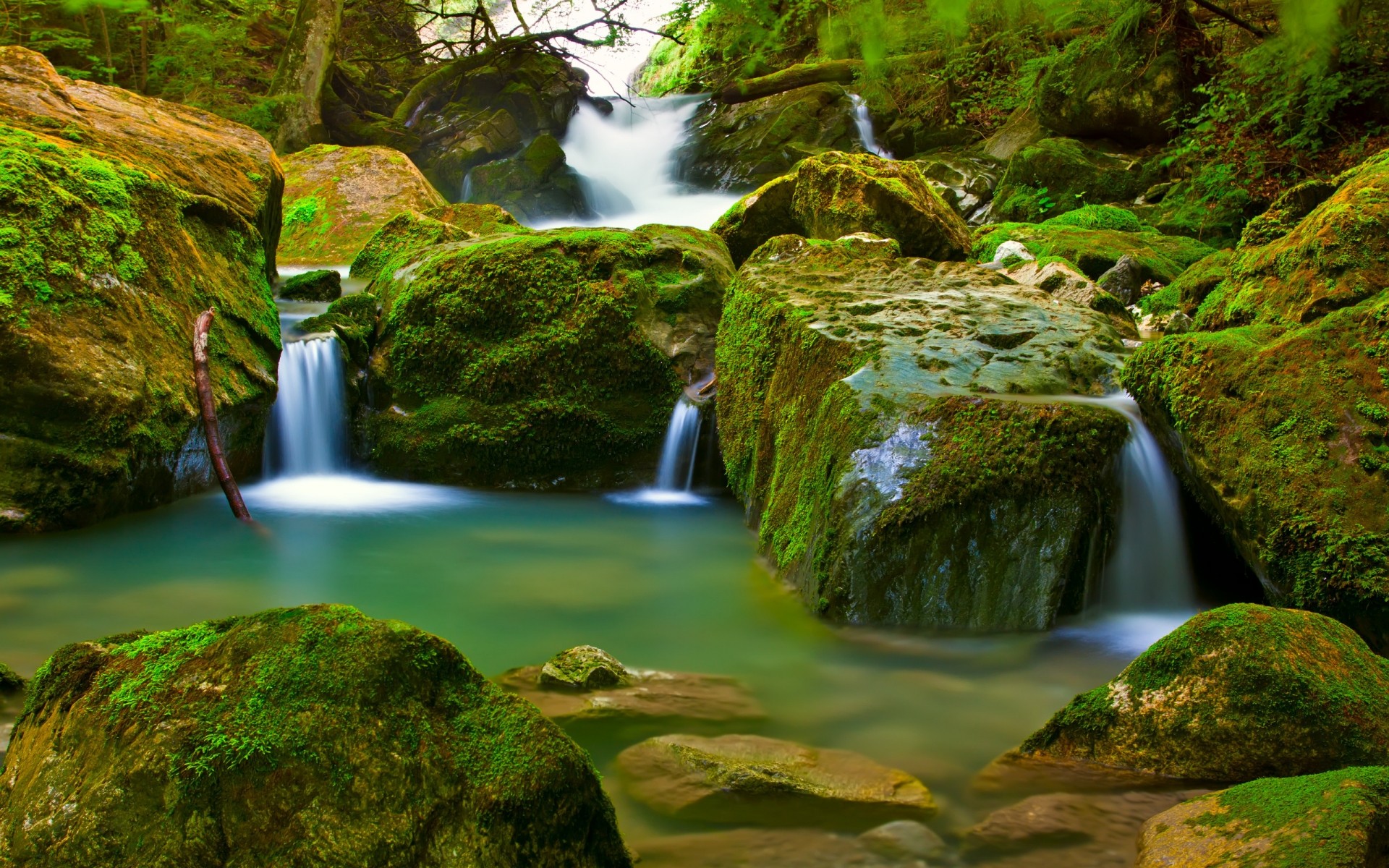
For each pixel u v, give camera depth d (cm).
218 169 793
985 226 1197
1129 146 1523
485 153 1959
